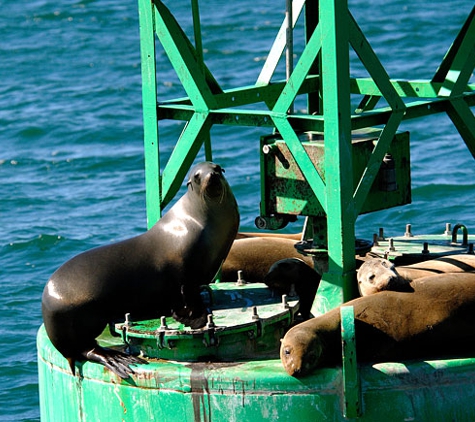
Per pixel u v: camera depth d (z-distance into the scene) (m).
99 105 101.31
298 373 30.38
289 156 34.97
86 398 32.81
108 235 65.69
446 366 30.97
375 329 31.52
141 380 31.52
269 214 36.00
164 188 37.09
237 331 31.67
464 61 36.91
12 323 53.84
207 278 34.09
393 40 116.69
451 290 32.31
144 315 33.50
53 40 135.62
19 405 46.91
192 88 35.97
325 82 32.62
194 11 37.31
